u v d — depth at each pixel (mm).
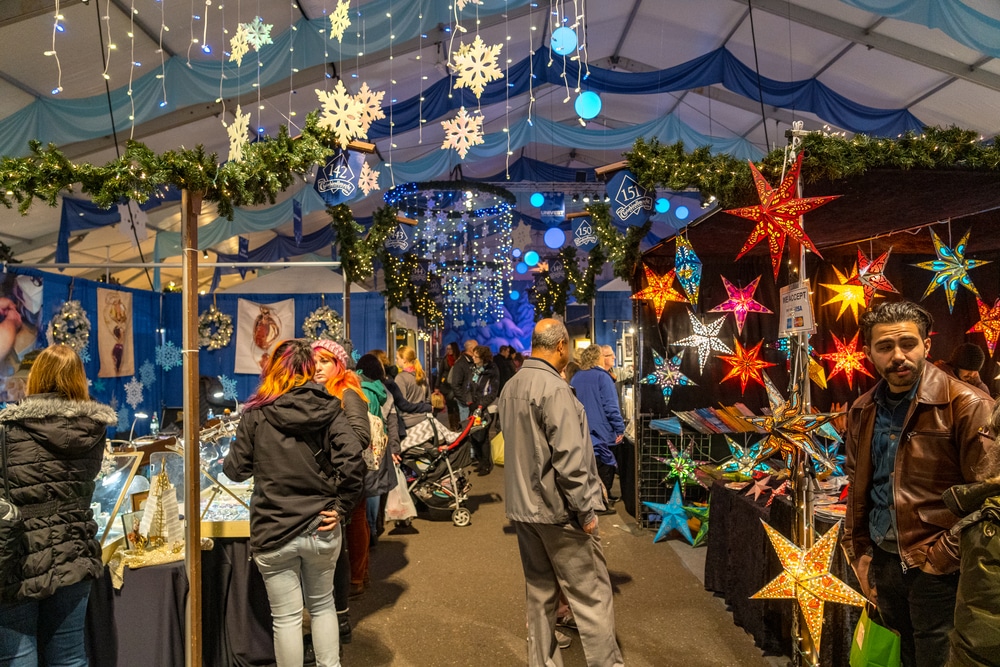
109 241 9320
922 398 2107
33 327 5504
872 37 6605
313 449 2662
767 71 8461
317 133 3068
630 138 8781
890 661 2182
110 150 6590
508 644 3424
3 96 5199
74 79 5375
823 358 5141
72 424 2293
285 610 2645
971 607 1305
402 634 3561
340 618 3441
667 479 5367
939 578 2029
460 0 2928
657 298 4707
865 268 4375
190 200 2889
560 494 2811
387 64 7422
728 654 3250
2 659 2189
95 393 6340
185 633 2834
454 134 2531
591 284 7750
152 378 7516
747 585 3482
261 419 2670
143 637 2797
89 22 4824
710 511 4148
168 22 5211
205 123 7066
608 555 4809
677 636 3453
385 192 9719
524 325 22250
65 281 5922
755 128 10555
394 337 9188
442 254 14164
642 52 9562
